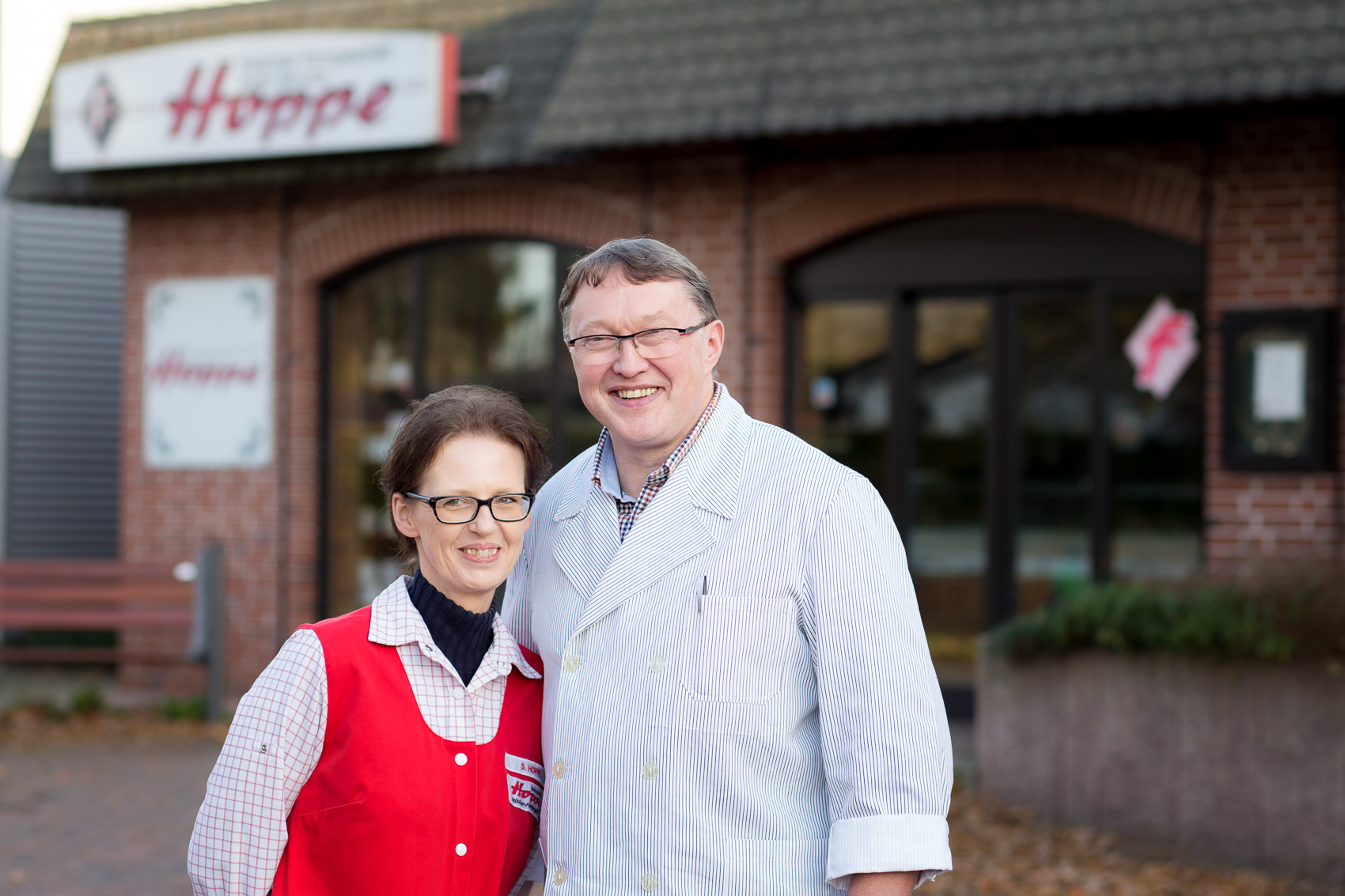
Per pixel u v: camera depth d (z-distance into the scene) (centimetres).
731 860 212
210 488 946
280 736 220
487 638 236
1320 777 533
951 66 700
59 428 1151
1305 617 537
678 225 819
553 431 883
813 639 217
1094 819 584
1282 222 691
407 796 220
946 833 208
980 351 788
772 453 229
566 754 224
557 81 808
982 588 786
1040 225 762
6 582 1100
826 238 787
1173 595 576
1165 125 705
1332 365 680
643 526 226
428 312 916
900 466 796
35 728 823
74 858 551
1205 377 725
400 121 830
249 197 934
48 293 1150
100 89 918
